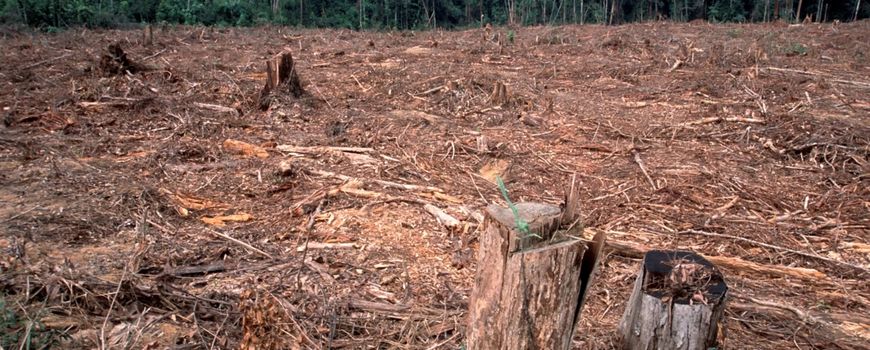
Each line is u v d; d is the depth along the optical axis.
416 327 3.10
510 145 6.47
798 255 4.23
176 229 4.26
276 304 2.77
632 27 18.73
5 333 2.83
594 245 2.17
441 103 8.10
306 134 6.71
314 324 3.10
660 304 2.74
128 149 5.93
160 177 5.21
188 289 3.46
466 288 3.64
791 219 4.81
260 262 3.82
